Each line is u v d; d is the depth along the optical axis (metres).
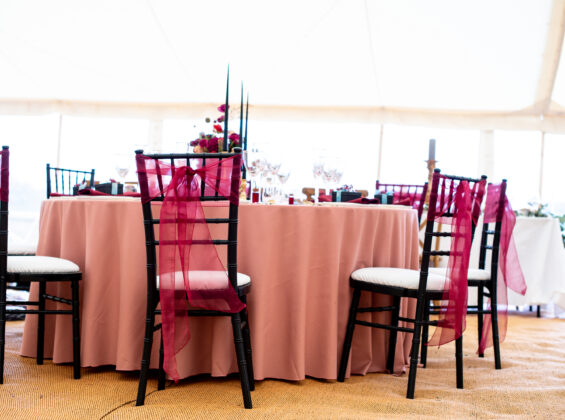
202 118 8.12
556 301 4.40
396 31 6.58
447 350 3.17
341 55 7.04
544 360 2.96
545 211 4.60
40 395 2.11
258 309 2.28
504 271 2.87
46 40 6.96
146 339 2.03
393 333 2.61
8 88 7.82
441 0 6.09
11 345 2.89
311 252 2.37
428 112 7.84
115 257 2.35
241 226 2.30
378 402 2.15
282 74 7.42
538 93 7.24
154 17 6.54
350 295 2.45
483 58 6.83
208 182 1.98
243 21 6.61
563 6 5.99
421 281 2.26
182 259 1.95
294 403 2.10
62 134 8.32
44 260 2.26
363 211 2.46
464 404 2.18
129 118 8.23
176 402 2.06
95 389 2.19
